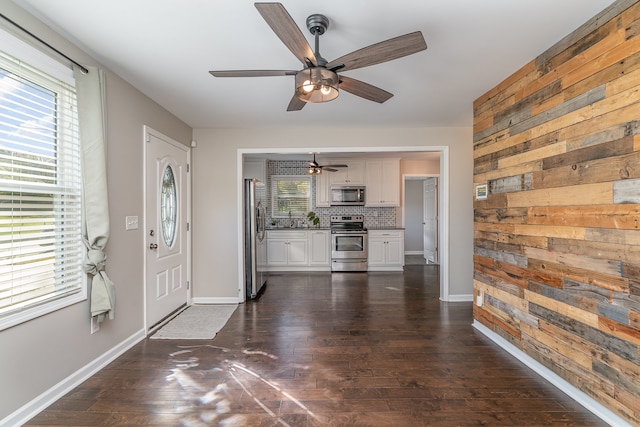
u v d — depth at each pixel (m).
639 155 1.59
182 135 3.93
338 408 1.92
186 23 1.91
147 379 2.25
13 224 1.75
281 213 6.86
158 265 3.31
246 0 1.69
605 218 1.79
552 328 2.19
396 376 2.29
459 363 2.48
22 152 1.79
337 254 6.21
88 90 2.22
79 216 2.20
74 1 1.69
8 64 1.69
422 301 4.21
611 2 1.73
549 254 2.22
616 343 1.72
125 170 2.72
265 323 3.38
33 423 1.78
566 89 2.06
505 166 2.72
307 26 1.90
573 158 2.01
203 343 2.87
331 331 3.15
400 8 1.77
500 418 1.83
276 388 2.14
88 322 2.27
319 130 4.30
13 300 1.74
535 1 1.72
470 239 4.26
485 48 2.22
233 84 2.81
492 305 2.93
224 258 4.25
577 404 1.95
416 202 8.62
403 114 3.71
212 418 1.83
